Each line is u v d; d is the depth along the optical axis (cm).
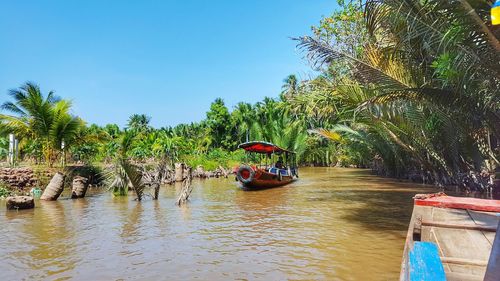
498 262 147
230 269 636
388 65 1032
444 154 1638
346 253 712
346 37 1766
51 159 2214
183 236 875
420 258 212
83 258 708
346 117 1571
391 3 823
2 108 2088
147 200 1529
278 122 4575
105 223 1037
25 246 794
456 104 916
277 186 2122
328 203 1383
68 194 1759
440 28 817
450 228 506
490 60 778
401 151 2267
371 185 2086
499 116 952
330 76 1362
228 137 5491
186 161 3334
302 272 613
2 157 2431
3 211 1251
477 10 672
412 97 941
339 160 4762
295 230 920
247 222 1035
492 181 1421
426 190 1770
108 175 1884
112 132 5972
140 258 705
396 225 951
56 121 2030
